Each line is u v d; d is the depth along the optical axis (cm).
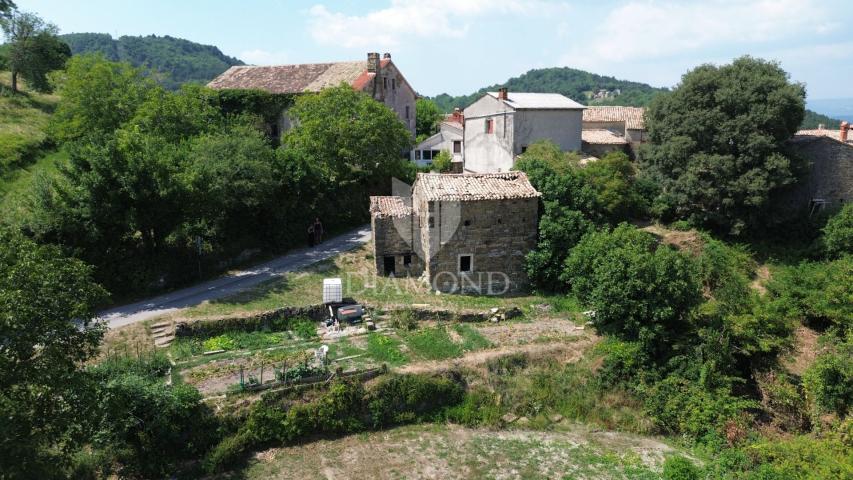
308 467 1975
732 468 2041
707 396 2336
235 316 2589
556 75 17725
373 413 2211
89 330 1677
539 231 3203
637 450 2178
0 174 3631
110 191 2662
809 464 1967
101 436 1802
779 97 3597
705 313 2683
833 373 2292
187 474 1894
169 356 2330
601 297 2614
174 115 3812
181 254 3092
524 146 4650
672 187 3931
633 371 2481
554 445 2184
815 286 3103
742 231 3891
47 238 2642
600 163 4047
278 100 5116
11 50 5209
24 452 1428
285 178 3678
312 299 2861
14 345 1426
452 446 2141
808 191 3888
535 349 2577
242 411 2044
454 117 6888
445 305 2912
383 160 4284
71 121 4141
